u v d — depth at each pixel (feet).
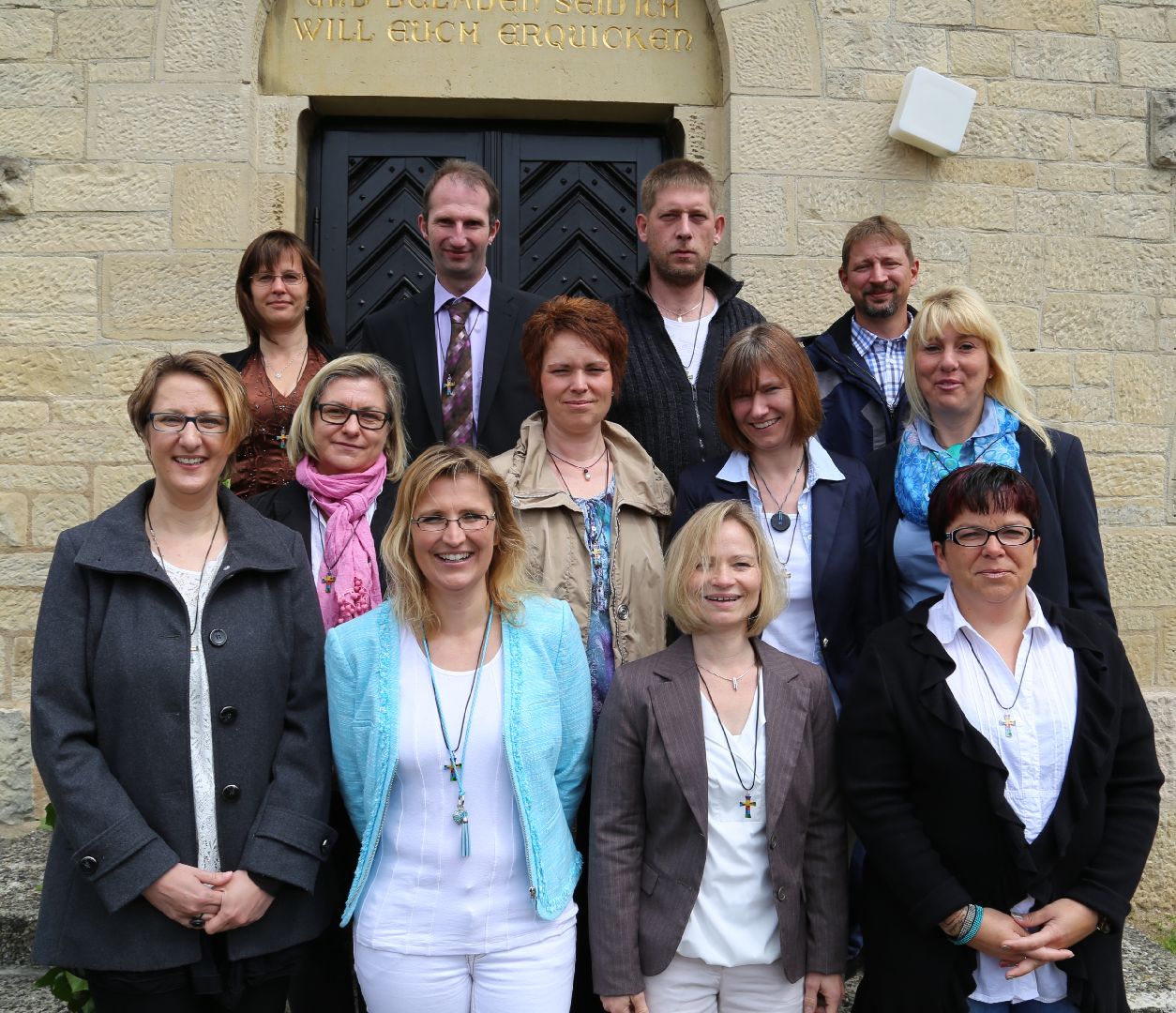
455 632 7.77
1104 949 7.29
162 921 7.06
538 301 11.62
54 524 13.53
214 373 7.70
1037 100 14.64
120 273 13.67
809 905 7.89
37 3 13.70
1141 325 14.71
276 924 7.38
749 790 7.78
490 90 14.56
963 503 7.62
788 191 14.32
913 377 9.41
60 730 7.09
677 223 11.01
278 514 9.07
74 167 13.67
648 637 8.92
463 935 7.19
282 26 14.40
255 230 14.10
